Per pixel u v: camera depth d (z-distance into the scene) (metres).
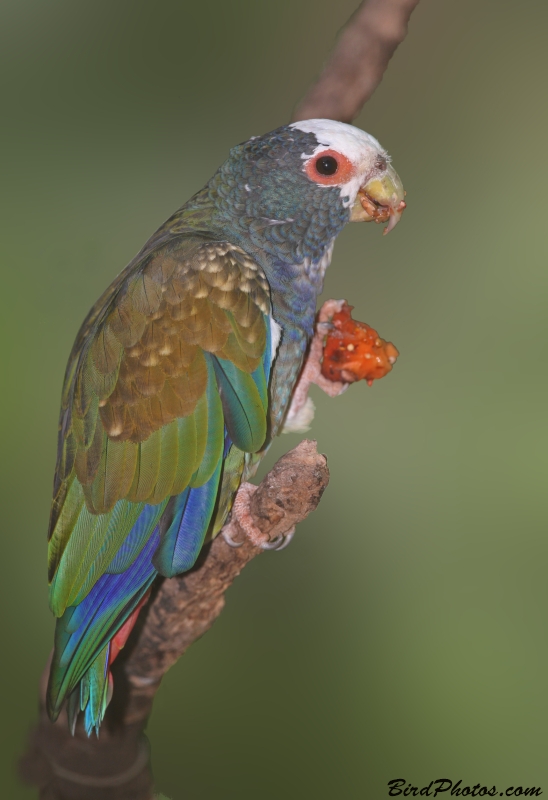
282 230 2.81
